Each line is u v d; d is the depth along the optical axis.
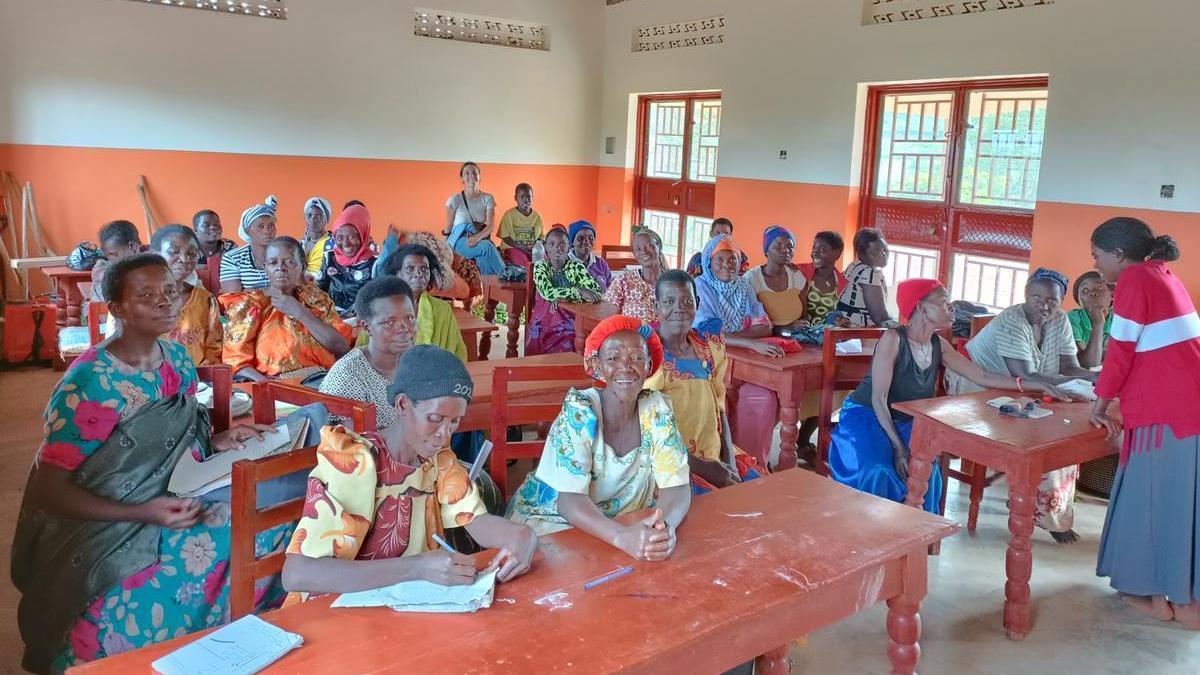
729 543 2.20
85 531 2.39
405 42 9.52
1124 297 3.22
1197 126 5.64
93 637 2.44
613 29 10.75
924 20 7.23
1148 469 3.25
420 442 1.91
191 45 8.38
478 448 3.69
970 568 3.72
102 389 2.37
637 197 10.99
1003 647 3.12
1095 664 3.03
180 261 3.61
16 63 7.64
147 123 8.29
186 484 2.47
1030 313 4.04
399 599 1.82
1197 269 5.72
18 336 6.53
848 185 8.05
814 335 4.68
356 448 1.88
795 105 8.48
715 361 3.27
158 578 2.47
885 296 5.11
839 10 7.94
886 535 2.26
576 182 11.09
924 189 7.68
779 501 2.48
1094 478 4.64
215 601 2.55
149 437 2.42
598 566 2.05
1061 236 6.49
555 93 10.68
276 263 3.64
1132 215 6.04
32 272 7.80
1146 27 5.85
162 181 8.44
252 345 3.73
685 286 3.17
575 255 6.24
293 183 9.11
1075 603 3.44
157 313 2.44
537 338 5.91
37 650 2.47
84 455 2.35
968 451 3.26
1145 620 3.33
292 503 2.09
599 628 1.77
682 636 1.76
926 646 3.11
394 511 1.95
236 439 2.57
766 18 8.68
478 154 10.24
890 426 3.68
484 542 2.03
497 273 8.30
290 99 8.96
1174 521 3.23
